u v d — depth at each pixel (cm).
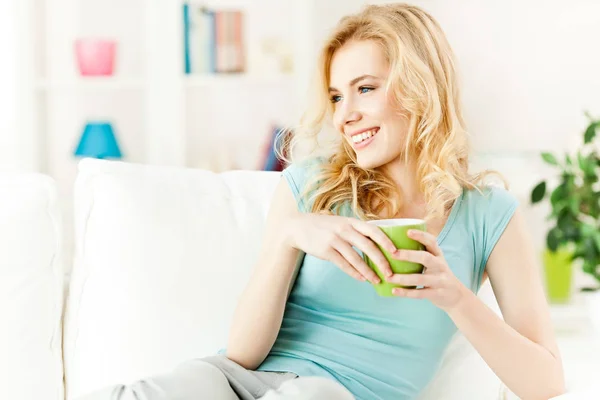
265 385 136
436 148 152
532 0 365
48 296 147
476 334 131
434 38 156
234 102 398
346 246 124
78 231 157
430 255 120
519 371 136
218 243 159
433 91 150
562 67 367
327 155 164
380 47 151
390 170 156
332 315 147
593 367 221
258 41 394
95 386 146
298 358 142
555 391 138
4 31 335
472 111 368
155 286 151
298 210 154
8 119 337
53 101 374
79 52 352
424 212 155
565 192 300
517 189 353
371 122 150
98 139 343
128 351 147
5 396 140
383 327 144
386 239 118
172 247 155
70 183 378
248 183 173
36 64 361
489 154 363
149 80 358
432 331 146
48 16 372
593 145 328
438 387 157
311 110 164
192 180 167
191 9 363
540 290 150
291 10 396
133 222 155
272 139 370
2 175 153
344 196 154
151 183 161
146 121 371
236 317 141
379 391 142
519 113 369
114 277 151
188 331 151
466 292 128
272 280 137
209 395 124
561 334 323
